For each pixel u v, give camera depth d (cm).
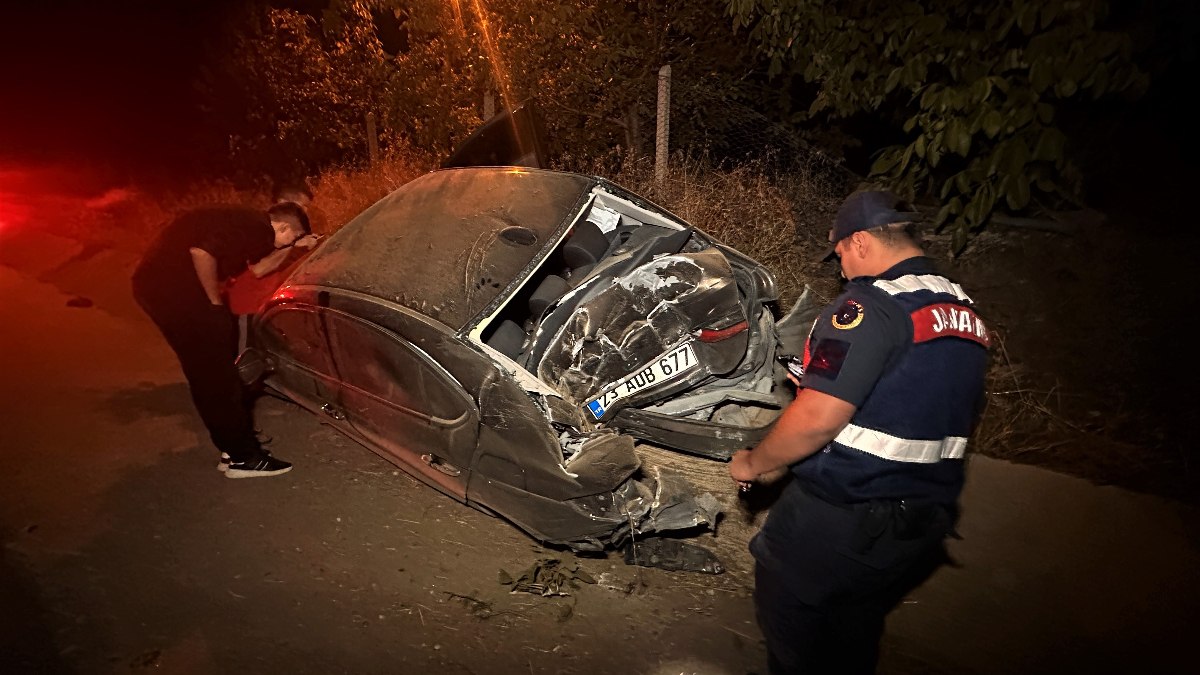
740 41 693
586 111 731
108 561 311
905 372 189
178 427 419
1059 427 402
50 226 834
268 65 952
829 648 217
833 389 186
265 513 347
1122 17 378
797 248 587
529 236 350
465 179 406
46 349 515
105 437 407
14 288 634
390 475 378
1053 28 378
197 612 285
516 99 742
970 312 197
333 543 327
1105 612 290
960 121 402
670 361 311
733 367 314
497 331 338
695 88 699
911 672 266
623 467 283
